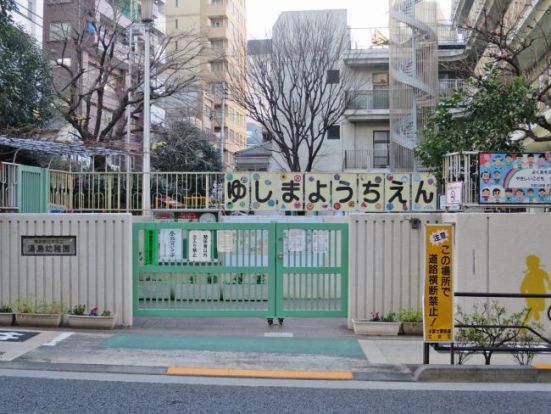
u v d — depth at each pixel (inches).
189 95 1301.7
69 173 547.5
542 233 356.8
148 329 382.0
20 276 392.2
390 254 386.3
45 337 345.4
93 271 389.1
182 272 398.9
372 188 452.1
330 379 269.9
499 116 445.7
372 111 1159.0
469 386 260.7
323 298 398.0
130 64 874.8
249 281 398.6
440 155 468.4
